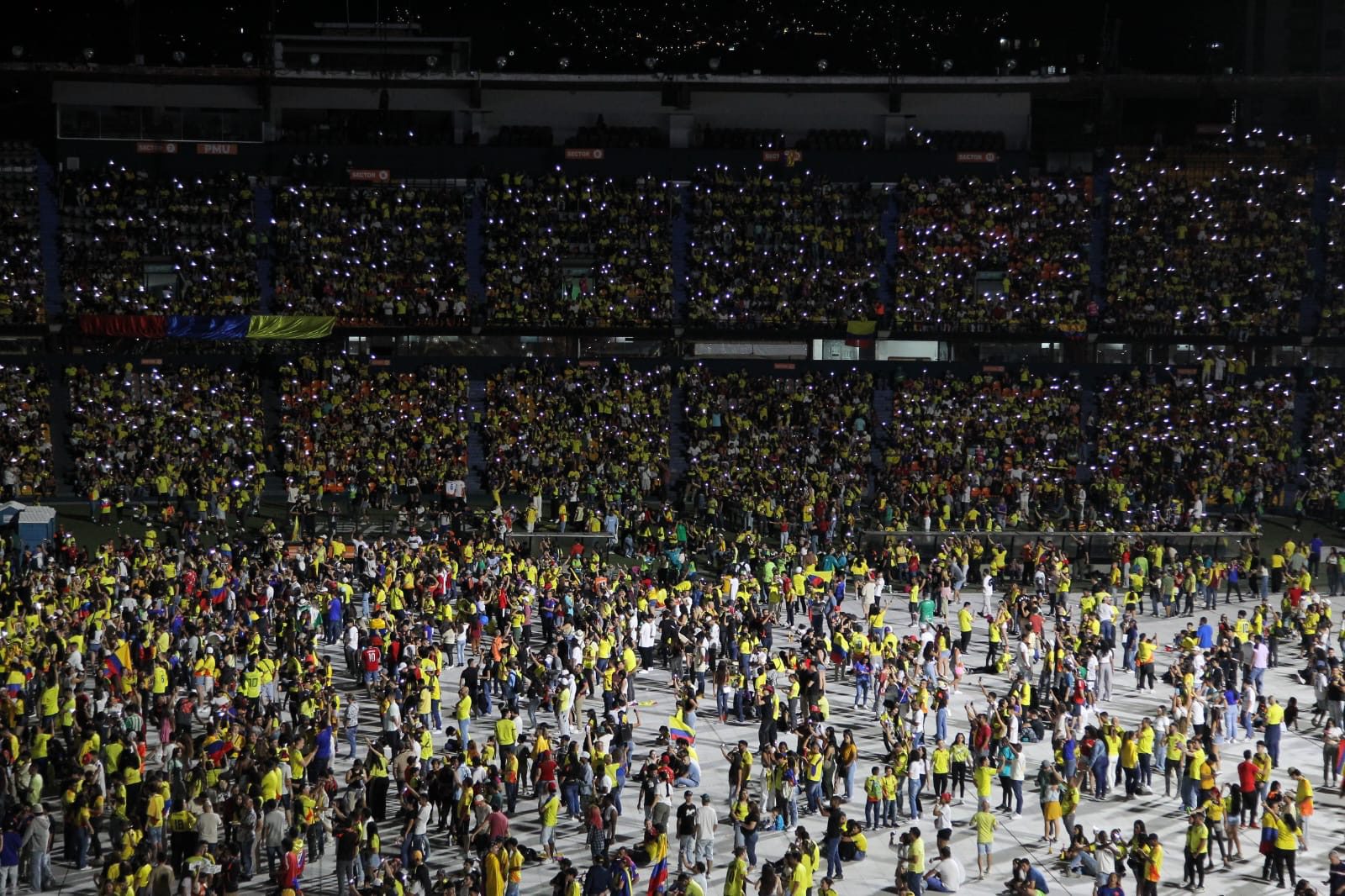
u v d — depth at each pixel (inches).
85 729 1481.3
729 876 1198.9
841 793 1549.0
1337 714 1692.9
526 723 1733.5
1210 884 1333.7
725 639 1931.6
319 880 1325.0
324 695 1600.6
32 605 1914.4
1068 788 1385.3
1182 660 1793.8
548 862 1363.2
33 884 1299.2
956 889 1300.4
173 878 1211.9
